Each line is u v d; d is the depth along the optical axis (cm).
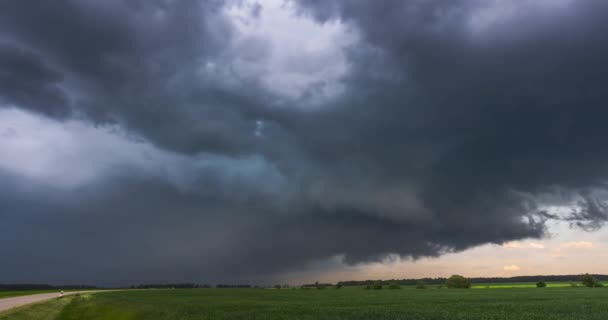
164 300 8238
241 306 6062
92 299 9000
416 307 5678
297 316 4438
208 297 9850
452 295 9569
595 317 4225
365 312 4800
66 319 5088
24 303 6106
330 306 6031
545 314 4541
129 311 5428
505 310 5047
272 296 10419
